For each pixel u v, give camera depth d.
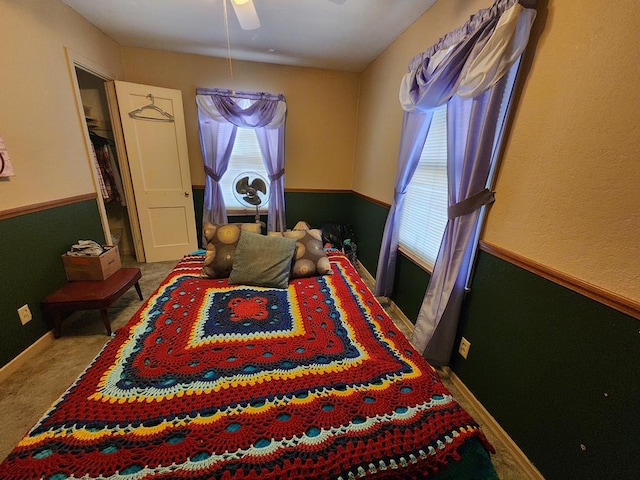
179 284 1.74
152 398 0.92
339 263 2.13
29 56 1.77
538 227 1.15
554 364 1.08
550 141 1.09
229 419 0.84
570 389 1.02
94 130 3.11
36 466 0.70
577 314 0.99
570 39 1.00
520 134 1.22
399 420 0.86
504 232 1.32
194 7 2.13
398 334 1.32
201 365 1.07
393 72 2.53
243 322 1.37
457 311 1.57
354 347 1.21
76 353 1.81
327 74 3.44
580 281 0.98
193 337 1.24
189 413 0.86
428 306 1.71
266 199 3.53
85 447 0.75
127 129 2.89
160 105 2.96
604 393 0.91
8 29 1.62
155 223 3.24
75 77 2.21
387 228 2.37
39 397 1.48
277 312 1.47
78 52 2.25
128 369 1.04
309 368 1.07
